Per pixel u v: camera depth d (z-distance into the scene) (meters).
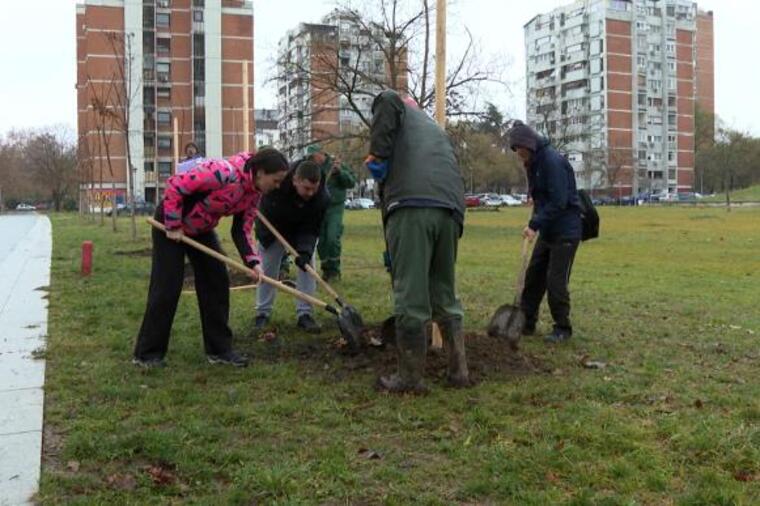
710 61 141.00
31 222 32.72
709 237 23.55
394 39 24.27
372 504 3.25
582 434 4.03
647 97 109.19
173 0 71.06
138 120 69.81
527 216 44.00
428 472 3.58
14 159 83.75
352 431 4.12
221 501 3.24
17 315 7.39
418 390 4.80
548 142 6.37
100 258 13.16
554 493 3.33
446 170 4.79
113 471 3.57
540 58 118.38
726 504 3.25
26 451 3.80
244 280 10.06
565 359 5.86
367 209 66.81
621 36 106.94
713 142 113.12
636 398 4.80
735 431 4.11
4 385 4.95
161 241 5.40
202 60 71.81
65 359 5.62
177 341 6.28
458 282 10.81
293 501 3.22
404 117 4.82
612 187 92.50
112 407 4.48
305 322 6.88
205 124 72.44
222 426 4.18
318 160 6.71
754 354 6.16
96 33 67.44
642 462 3.68
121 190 68.88
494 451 3.81
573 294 9.77
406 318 4.74
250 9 73.31
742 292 10.30
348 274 11.52
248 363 5.54
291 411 4.43
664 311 8.41
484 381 5.11
